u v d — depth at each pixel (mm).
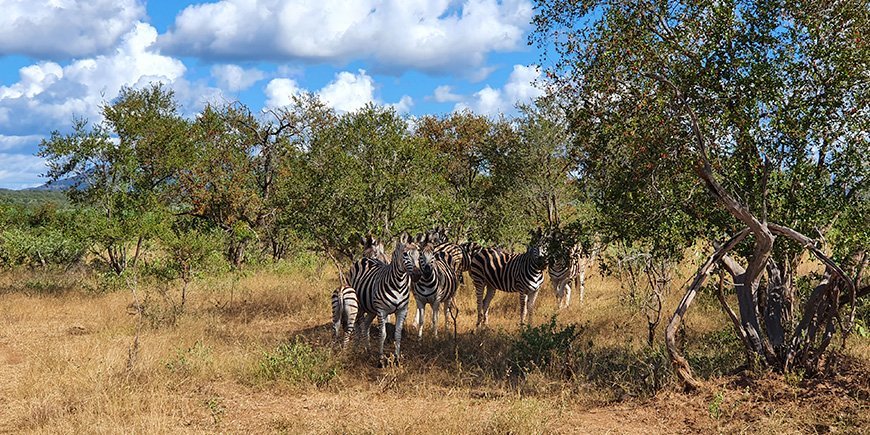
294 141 23516
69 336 11641
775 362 7398
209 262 13930
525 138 17812
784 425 6172
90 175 19422
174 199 23016
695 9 7125
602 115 7445
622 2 7277
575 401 7426
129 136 20938
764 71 6832
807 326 7340
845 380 6992
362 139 13961
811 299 7320
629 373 8023
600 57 7168
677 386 7320
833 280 7074
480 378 8570
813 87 7074
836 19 6898
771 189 7754
